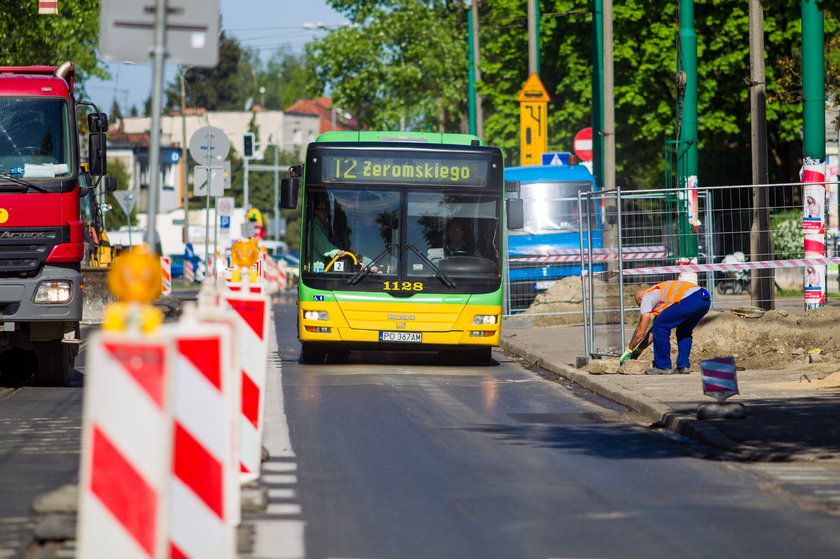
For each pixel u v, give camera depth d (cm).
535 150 6900
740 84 8931
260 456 2072
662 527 1608
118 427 1080
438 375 3781
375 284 4038
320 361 4247
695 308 3456
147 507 1077
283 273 12394
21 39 10375
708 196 4228
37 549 1463
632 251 4081
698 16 8812
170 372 1078
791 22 8569
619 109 9169
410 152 4081
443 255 4056
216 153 6406
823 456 2134
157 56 1677
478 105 10081
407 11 13212
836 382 3036
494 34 13325
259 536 1536
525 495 1823
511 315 5709
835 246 5225
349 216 4066
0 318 3259
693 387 3114
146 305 1140
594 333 3847
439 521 1636
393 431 2509
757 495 1830
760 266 3931
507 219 4300
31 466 2053
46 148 3316
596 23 7150
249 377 1958
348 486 1888
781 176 9494
